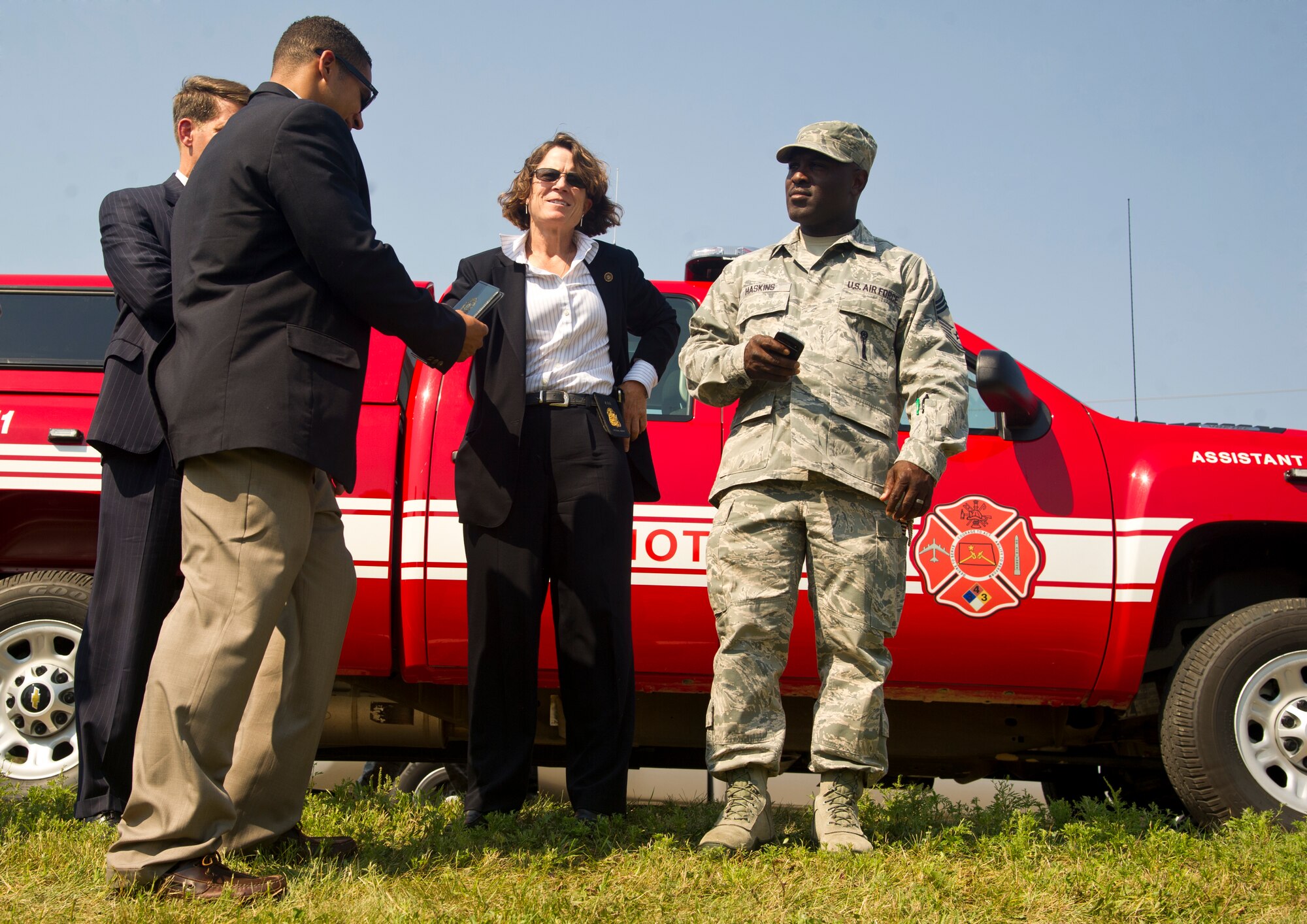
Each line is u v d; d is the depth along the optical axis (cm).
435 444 385
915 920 228
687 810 342
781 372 287
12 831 283
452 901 235
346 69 275
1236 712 364
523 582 312
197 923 212
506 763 311
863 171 316
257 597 238
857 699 289
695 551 380
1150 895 249
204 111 330
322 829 296
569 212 328
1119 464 388
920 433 288
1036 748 406
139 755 233
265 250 248
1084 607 376
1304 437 398
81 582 385
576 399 319
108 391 313
